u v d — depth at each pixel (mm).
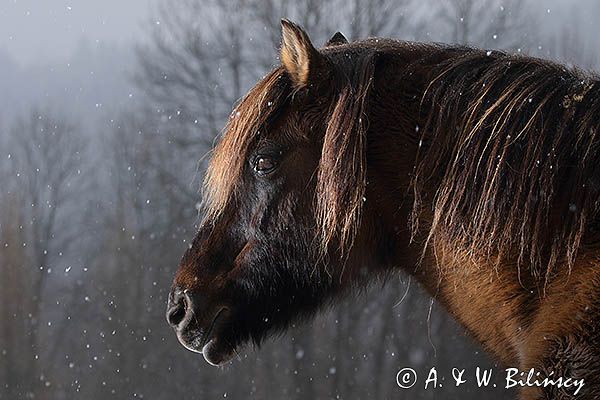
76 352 38906
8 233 43406
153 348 34656
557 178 5016
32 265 44688
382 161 5520
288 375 30625
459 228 5227
